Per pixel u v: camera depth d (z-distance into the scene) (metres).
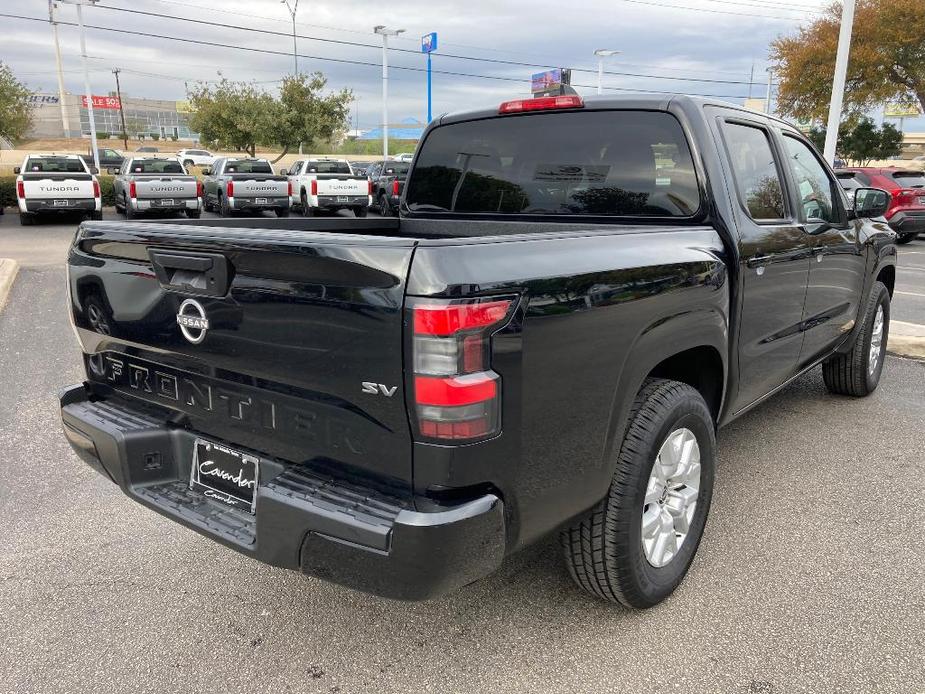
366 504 2.08
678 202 3.23
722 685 2.47
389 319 1.91
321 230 3.83
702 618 2.84
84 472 4.21
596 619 2.83
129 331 2.67
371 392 2.00
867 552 3.34
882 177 17.02
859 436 4.79
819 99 29.59
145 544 3.43
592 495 2.44
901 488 4.01
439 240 1.96
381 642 2.71
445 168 4.08
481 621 2.83
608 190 3.46
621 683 2.48
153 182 19.41
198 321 2.38
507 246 2.10
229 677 2.52
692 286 2.77
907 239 17.66
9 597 2.98
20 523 3.61
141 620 2.84
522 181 3.76
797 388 5.88
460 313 1.88
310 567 2.16
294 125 36.62
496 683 2.49
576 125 3.53
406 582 2.01
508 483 2.10
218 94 36.19
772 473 4.21
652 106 3.29
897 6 25.81
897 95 28.72
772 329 3.61
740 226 3.23
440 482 1.97
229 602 2.96
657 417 2.63
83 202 19.50
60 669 2.56
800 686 2.46
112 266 2.67
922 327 7.71
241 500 2.48
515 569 3.19
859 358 5.25
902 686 2.46
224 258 2.23
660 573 2.83
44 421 5.00
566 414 2.24
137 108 121.75
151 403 2.75
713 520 3.64
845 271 4.47
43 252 13.56
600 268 2.34
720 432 4.87
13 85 37.84
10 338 7.23
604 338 2.34
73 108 105.12
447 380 1.88
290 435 2.26
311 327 2.07
